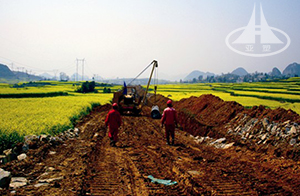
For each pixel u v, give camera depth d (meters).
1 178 5.60
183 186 5.82
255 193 5.45
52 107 24.11
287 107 30.92
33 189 5.52
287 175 6.57
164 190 5.57
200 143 12.25
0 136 9.39
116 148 10.32
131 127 16.59
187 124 16.45
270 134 9.78
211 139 12.27
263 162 7.99
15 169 7.02
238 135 11.34
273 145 9.04
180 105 26.16
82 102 31.38
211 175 6.73
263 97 48.09
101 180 6.25
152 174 6.79
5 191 5.32
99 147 10.50
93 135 13.55
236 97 47.66
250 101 38.91
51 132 11.84
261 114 11.66
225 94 59.88
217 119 14.90
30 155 8.36
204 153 9.66
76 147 10.35
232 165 7.82
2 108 22.80
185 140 12.89
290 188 5.75
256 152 9.12
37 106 25.06
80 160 8.19
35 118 15.88
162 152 9.52
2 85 114.19
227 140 11.23
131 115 24.44
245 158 8.62
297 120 9.60
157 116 22.59
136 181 6.19
